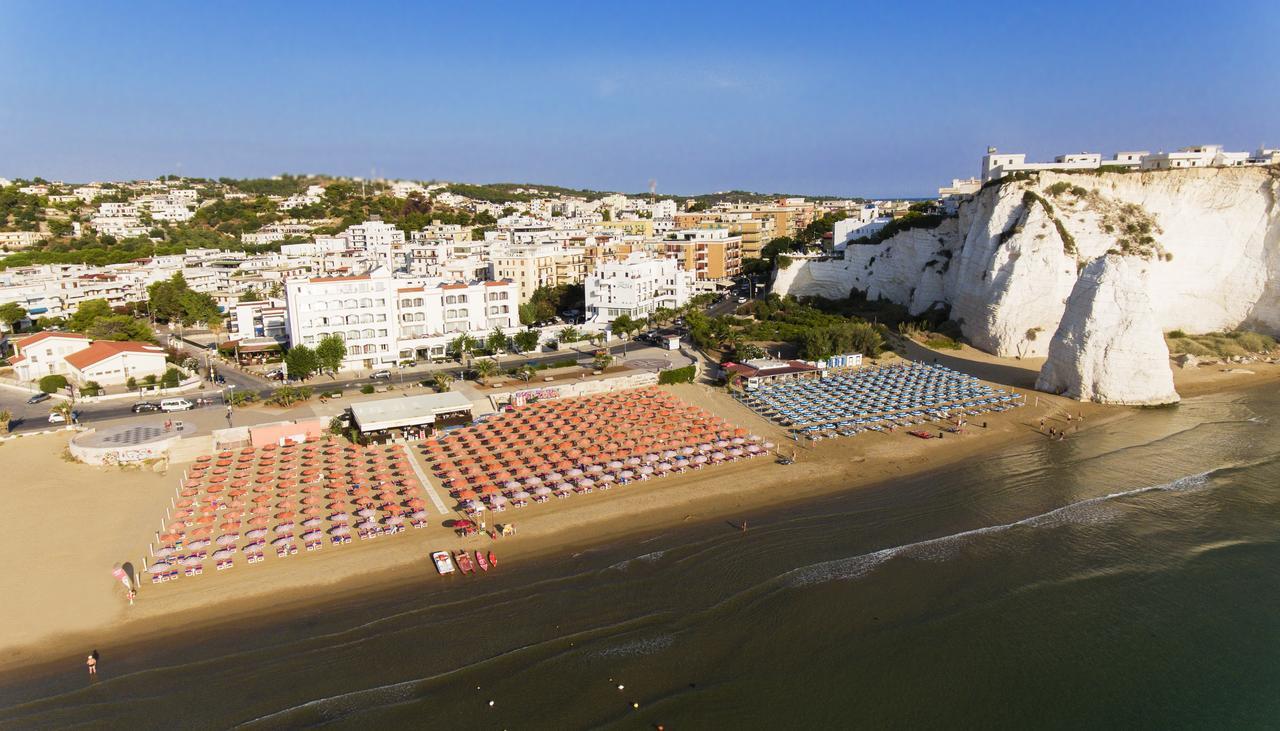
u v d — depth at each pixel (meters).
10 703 47.81
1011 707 47.19
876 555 65.12
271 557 64.69
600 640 53.66
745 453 87.50
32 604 57.97
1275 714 46.38
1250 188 139.25
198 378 115.75
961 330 144.88
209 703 47.75
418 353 129.88
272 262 196.25
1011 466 84.94
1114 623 55.47
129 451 82.88
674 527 70.75
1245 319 142.12
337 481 77.31
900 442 92.62
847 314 167.75
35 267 189.25
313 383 114.75
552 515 72.75
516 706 47.22
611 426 95.12
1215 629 54.59
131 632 55.03
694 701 47.62
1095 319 108.00
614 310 162.38
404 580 61.59
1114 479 80.75
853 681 49.53
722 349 136.75
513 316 141.25
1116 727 45.53
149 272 184.25
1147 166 155.50
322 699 47.97
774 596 58.91
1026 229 133.00
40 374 121.44
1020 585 60.34
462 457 84.94
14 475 79.25
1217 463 84.69
